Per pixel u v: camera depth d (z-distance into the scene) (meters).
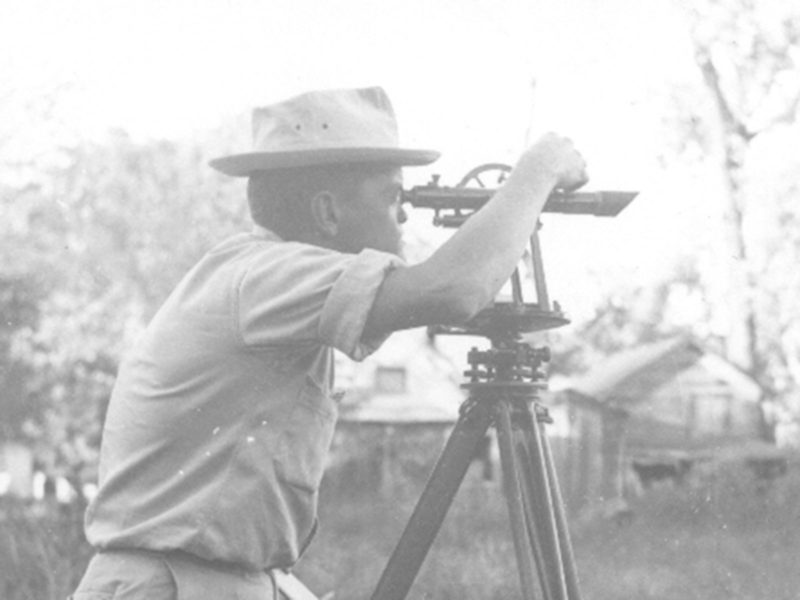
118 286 31.97
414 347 52.62
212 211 36.03
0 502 14.22
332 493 45.84
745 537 26.03
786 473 41.34
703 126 48.97
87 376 28.52
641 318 52.94
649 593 19.72
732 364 53.50
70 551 11.46
